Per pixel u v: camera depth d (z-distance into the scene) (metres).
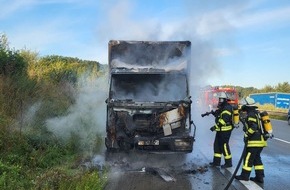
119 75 9.92
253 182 7.47
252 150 7.48
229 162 8.84
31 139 8.73
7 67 11.80
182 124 9.16
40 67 15.02
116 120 9.06
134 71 9.75
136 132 9.05
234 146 12.70
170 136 9.03
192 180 7.45
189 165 8.98
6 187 5.58
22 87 11.12
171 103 9.12
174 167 8.70
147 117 9.11
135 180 7.32
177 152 8.99
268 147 12.46
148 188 6.75
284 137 15.64
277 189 6.97
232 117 8.87
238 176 7.63
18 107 9.84
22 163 7.25
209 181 7.43
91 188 5.93
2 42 13.13
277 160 10.09
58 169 7.02
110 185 6.86
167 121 9.08
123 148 9.03
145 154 9.57
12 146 7.83
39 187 5.91
